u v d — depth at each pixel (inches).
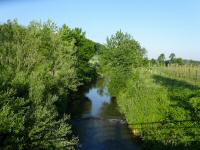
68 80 1435.8
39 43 1203.9
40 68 1018.1
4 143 565.3
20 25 1236.5
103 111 1583.4
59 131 682.2
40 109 647.8
